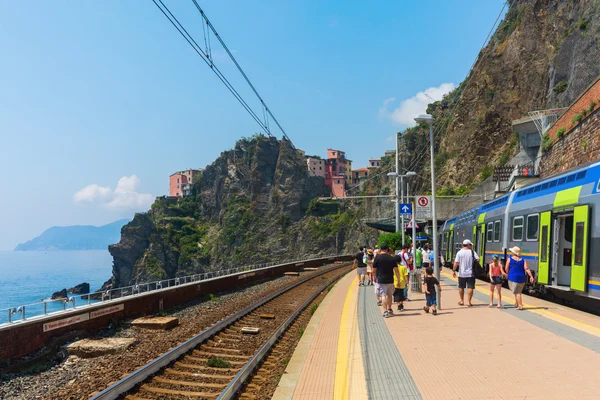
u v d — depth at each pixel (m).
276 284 30.31
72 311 11.87
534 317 11.30
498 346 8.55
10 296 132.25
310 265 49.03
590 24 55.81
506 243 19.48
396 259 12.86
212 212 189.00
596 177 12.38
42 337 10.66
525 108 76.44
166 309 17.42
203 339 11.51
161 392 7.50
